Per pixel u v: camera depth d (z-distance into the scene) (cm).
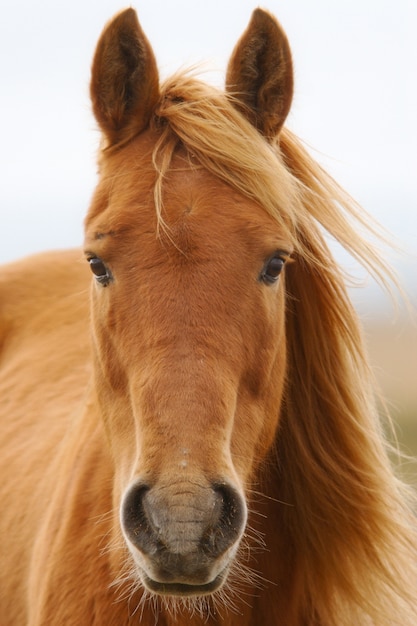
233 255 561
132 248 566
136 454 549
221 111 607
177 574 503
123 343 565
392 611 688
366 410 686
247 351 572
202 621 636
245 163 582
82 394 862
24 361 961
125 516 520
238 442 579
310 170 671
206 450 517
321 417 680
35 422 879
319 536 676
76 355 924
